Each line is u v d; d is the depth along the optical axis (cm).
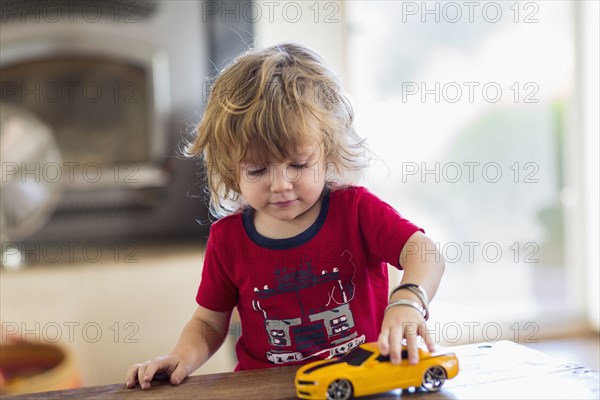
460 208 279
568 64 278
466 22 273
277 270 100
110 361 223
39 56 239
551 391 73
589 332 284
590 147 276
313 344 101
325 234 100
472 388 75
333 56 245
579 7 275
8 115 238
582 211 282
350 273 100
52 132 242
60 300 221
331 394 72
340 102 101
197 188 246
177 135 245
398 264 94
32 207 238
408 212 274
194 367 95
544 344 271
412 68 270
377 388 73
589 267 283
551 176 282
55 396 82
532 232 282
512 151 280
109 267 223
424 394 74
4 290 220
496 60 276
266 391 78
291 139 88
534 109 279
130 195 245
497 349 89
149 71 243
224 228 104
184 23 243
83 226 243
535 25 277
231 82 96
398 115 270
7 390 172
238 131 90
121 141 245
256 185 91
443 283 279
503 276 282
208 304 106
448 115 274
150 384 85
